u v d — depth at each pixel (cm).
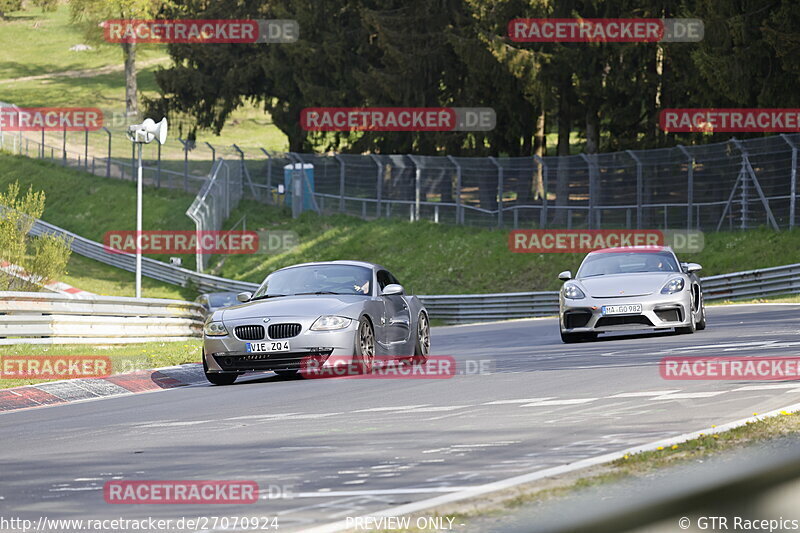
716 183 13150
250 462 2630
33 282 8388
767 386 3625
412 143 18925
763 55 13688
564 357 5325
